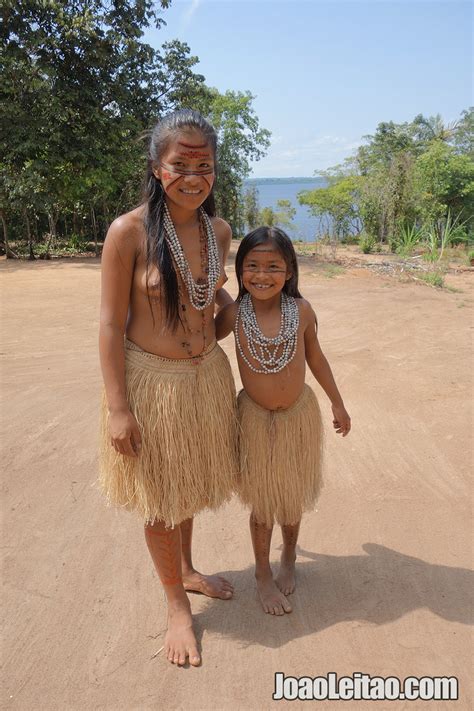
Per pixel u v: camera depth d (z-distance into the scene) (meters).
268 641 2.33
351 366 5.72
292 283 2.39
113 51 14.14
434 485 3.50
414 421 4.41
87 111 13.76
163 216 2.11
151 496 2.19
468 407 4.66
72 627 2.39
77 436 4.09
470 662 2.21
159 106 16.12
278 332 2.30
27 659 2.23
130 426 2.10
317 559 2.86
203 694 2.08
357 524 3.13
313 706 2.02
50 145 13.62
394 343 6.63
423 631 2.37
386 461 3.79
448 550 2.91
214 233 2.25
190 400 2.18
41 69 13.08
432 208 19.64
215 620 2.46
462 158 20.72
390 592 2.61
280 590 2.62
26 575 2.70
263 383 2.34
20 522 3.11
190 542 2.63
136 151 15.19
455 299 9.83
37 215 18.16
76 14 13.48
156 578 2.70
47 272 12.12
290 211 28.83
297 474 2.43
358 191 24.25
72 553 2.86
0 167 14.08
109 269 2.10
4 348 6.17
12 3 12.62
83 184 14.45
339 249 19.39
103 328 2.11
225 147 21.48
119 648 2.29
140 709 2.02
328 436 4.17
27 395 4.83
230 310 2.42
